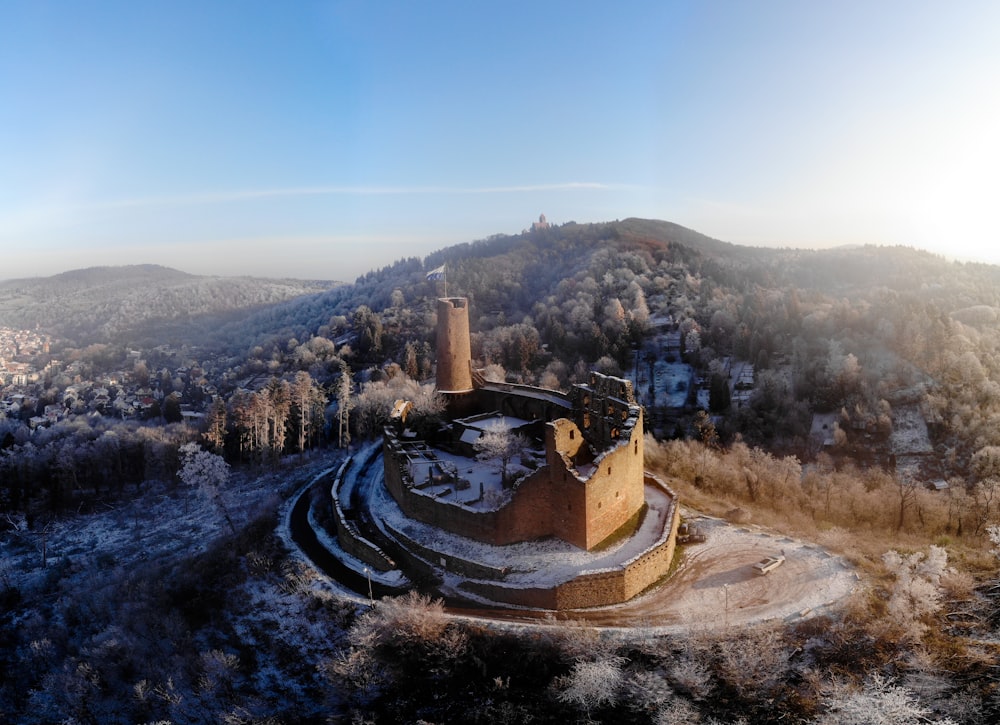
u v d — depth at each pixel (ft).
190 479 344.69
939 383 438.40
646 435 364.99
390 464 265.54
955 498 288.92
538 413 293.84
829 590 187.21
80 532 359.66
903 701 139.13
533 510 205.36
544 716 150.61
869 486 336.49
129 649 202.39
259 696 172.96
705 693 148.36
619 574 182.80
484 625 172.04
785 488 297.33
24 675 217.36
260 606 208.64
